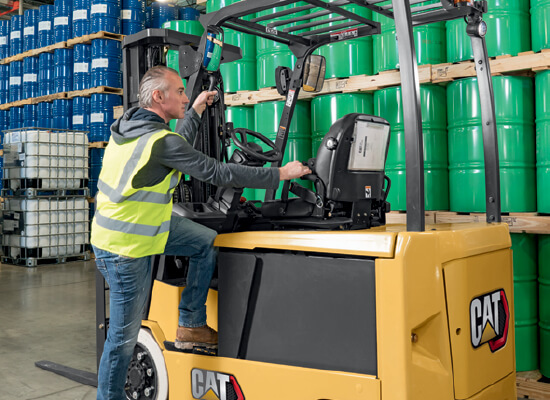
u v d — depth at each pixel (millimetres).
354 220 2805
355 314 2273
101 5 8766
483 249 2535
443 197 3865
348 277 2293
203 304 2734
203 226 2734
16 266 8453
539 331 3621
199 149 3086
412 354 2178
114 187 2479
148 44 3215
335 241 2328
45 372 3861
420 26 3816
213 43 2830
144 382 3027
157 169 2473
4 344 4512
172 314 2889
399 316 2135
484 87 2961
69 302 5977
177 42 3164
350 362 2285
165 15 9367
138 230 2488
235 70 4582
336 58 4094
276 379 2475
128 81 3270
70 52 9367
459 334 2344
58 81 9375
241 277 2604
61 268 8242
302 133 4297
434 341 2262
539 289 3572
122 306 2574
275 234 2512
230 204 2865
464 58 3621
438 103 3834
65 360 4117
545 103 3420
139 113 2539
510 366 2758
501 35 3549
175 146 2422
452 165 3750
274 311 2508
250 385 2557
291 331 2455
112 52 8859
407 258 2137
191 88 2906
